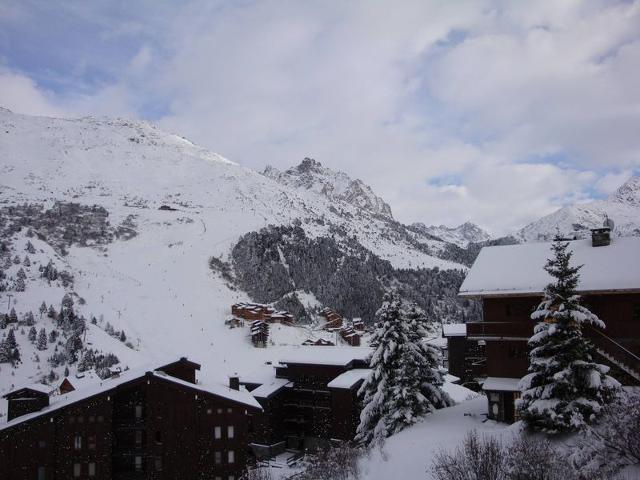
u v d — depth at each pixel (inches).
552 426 1250.0
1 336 3848.4
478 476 948.0
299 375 3100.4
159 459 1962.4
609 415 1112.8
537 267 1756.9
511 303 1744.6
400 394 1759.4
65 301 4547.2
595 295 1596.9
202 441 1988.2
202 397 2011.6
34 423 1892.2
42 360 3710.6
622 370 1440.7
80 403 1924.2
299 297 6870.1
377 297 7317.9
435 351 1999.3
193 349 4635.8
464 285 1774.1
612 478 946.7
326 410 2903.5
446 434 1566.2
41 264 5398.6
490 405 1667.1
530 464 948.0
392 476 1352.1
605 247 1736.0
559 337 1295.5
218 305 5816.9
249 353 4768.7
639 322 1539.1
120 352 4028.1
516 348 1710.1
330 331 6195.9
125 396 2014.0
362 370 2999.5
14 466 1861.5
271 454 2792.8
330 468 1601.9
